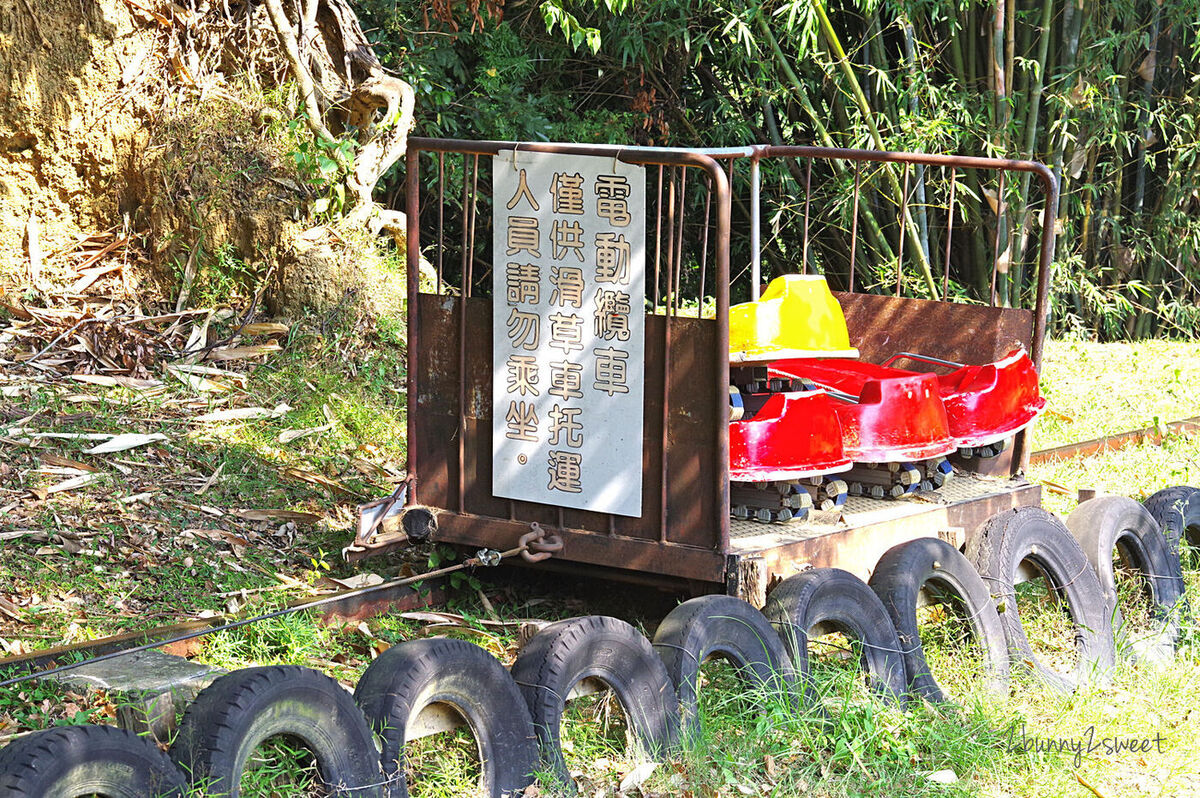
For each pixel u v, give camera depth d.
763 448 4.56
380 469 6.52
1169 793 3.97
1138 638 5.12
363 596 4.82
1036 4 10.68
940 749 4.08
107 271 7.75
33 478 5.59
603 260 4.43
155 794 2.94
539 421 4.63
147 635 4.25
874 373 5.62
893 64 11.21
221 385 6.92
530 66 10.76
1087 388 9.61
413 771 3.71
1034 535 5.00
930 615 5.15
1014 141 10.58
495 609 5.09
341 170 7.93
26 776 2.73
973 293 11.63
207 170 7.77
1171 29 10.81
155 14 7.87
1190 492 5.80
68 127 7.71
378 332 7.64
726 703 4.10
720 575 4.37
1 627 4.45
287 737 3.33
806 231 5.95
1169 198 11.35
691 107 11.84
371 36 10.11
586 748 3.96
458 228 11.31
